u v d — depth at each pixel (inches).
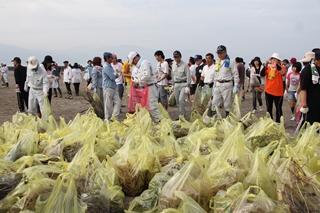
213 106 357.4
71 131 229.9
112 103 379.6
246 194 118.3
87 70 633.6
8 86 1056.8
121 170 168.1
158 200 136.3
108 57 367.9
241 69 616.7
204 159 157.0
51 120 262.7
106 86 369.1
